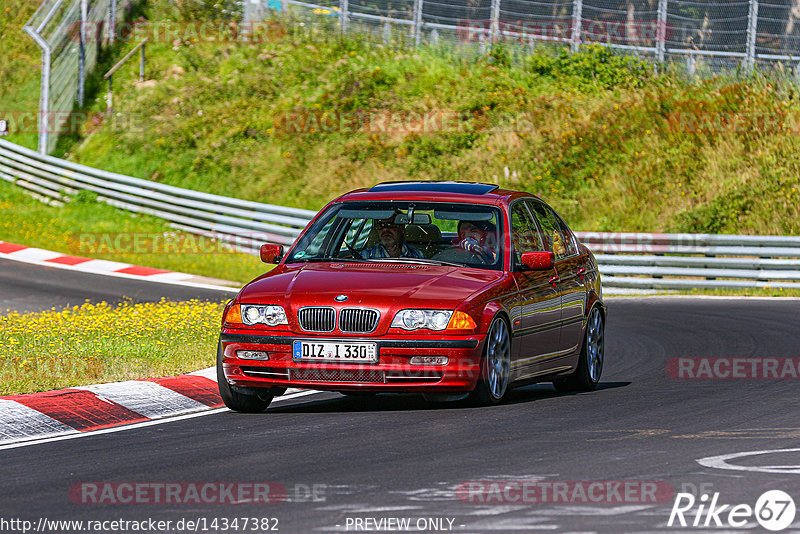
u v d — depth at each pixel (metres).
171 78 121.25
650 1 117.25
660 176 98.81
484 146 105.38
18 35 138.62
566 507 20.55
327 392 37.78
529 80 114.75
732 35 114.62
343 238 36.69
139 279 75.75
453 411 32.28
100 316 53.47
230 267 82.38
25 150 112.75
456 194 36.56
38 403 32.31
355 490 22.12
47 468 25.11
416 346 31.12
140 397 34.47
